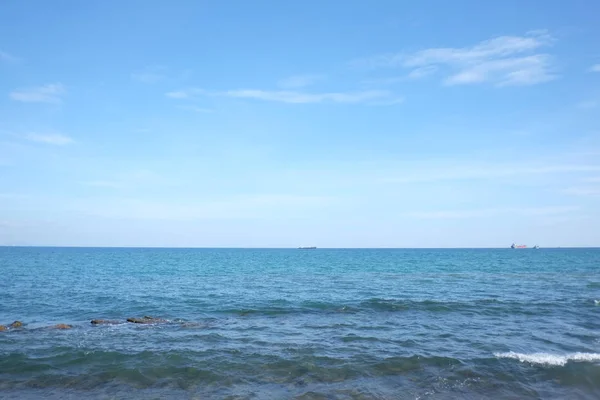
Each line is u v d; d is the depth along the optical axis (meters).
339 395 13.79
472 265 90.44
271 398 13.52
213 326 24.00
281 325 24.22
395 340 20.52
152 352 18.38
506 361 17.09
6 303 33.16
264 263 102.25
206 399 13.48
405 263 100.62
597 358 17.27
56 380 15.23
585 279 54.25
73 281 51.06
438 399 13.55
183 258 134.50
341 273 66.62
